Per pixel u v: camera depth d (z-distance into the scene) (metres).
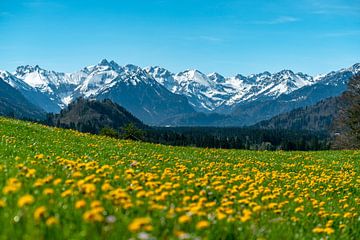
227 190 13.52
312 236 10.23
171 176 15.55
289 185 17.83
